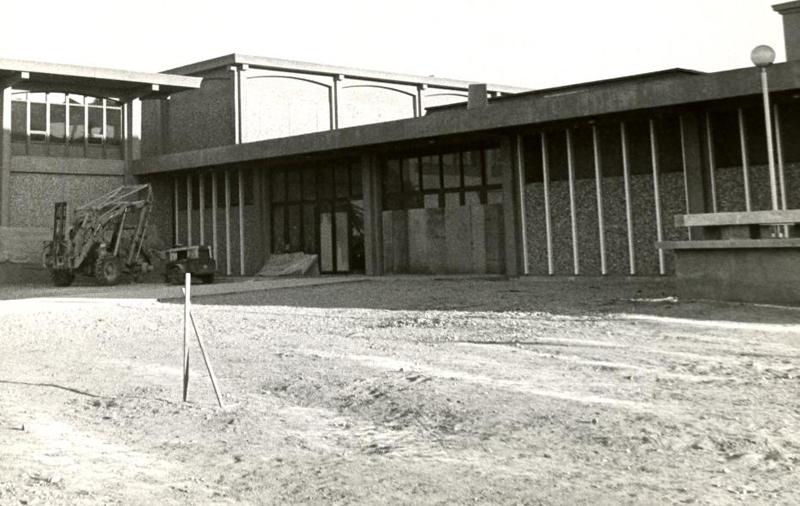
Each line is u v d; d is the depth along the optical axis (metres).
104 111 33.03
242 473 5.11
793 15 21.23
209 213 32.09
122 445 5.92
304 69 35.84
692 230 19.95
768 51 13.91
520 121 21.30
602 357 8.77
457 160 25.39
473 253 24.98
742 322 11.11
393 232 26.77
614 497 4.33
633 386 7.17
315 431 6.21
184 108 36.09
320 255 29.12
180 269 27.69
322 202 29.06
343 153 27.28
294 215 29.84
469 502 4.35
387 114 40.31
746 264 13.27
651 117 20.62
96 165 32.16
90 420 6.80
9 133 29.86
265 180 30.27
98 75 30.33
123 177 32.91
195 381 8.56
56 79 30.52
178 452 5.68
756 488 4.40
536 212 22.78
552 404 6.58
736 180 19.44
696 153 19.77
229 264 31.14
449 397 7.00
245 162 29.56
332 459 5.37
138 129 33.28
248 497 4.59
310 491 4.67
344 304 16.86
